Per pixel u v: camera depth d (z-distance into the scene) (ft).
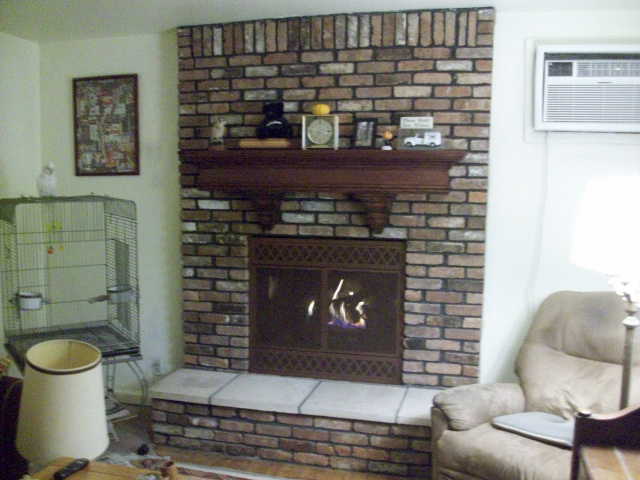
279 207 10.18
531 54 9.34
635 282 6.56
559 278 9.51
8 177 11.08
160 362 11.39
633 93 8.95
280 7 9.44
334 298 10.29
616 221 6.39
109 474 5.62
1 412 7.10
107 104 11.28
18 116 11.27
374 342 10.16
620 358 7.86
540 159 9.45
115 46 11.16
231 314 10.61
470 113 9.38
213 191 10.23
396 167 9.01
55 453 5.16
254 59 10.14
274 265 10.44
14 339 10.08
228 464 9.21
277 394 9.54
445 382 9.77
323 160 9.20
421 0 8.97
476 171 9.42
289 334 10.50
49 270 11.75
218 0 9.12
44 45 11.58
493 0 8.88
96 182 11.50
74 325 11.00
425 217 9.66
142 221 11.25
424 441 8.66
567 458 6.59
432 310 9.73
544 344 8.59
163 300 11.27
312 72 9.90
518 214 9.59
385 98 9.64
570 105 9.14
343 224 10.03
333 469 9.09
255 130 10.19
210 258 10.63
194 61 10.41
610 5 8.91
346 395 9.51
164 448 9.74
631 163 9.16
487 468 6.86
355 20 9.66
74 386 5.20
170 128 10.97
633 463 5.53
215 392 9.63
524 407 8.15
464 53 9.30
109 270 11.51
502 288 9.72
